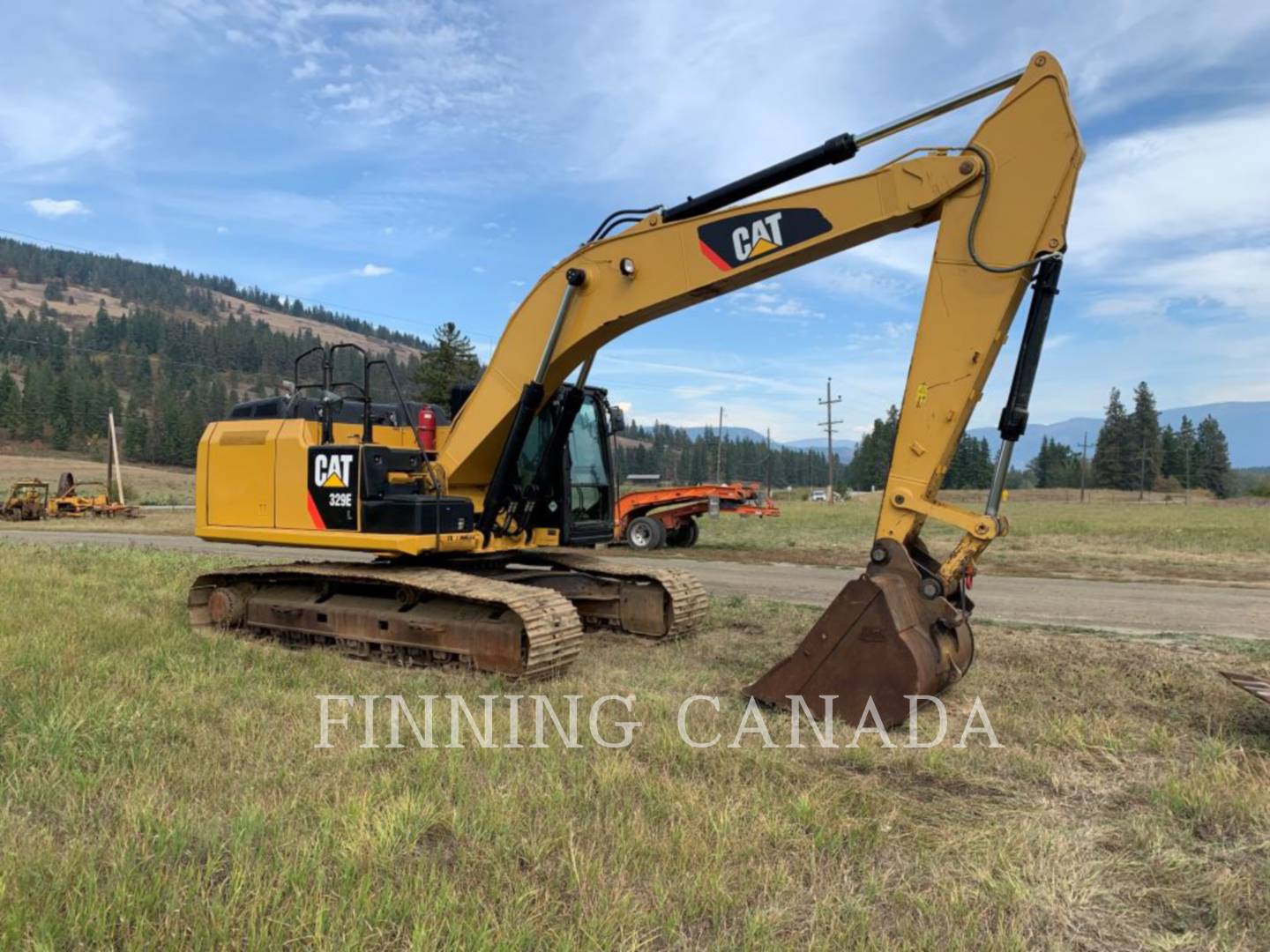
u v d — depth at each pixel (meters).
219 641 7.76
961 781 4.71
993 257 5.39
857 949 2.97
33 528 27.66
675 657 7.62
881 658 5.49
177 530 26.27
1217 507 66.75
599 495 9.00
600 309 6.84
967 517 5.53
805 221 5.93
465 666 7.01
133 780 4.30
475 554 7.99
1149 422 114.25
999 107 5.38
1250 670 7.11
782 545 20.36
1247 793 4.38
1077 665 7.35
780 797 4.30
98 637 7.57
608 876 3.45
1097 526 29.28
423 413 8.55
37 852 3.44
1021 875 3.57
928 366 5.59
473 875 3.44
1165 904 3.42
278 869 3.35
